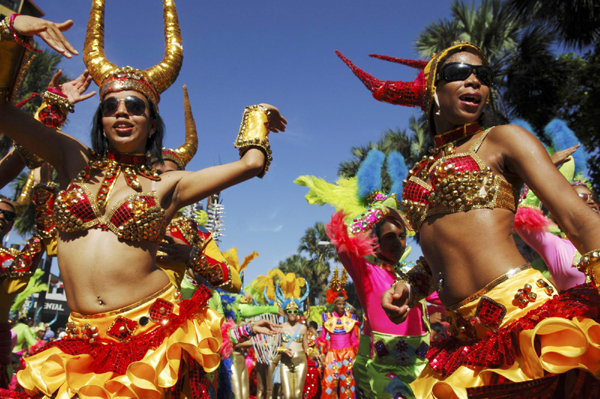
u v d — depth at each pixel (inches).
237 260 197.8
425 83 96.5
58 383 82.4
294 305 358.9
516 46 544.1
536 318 70.2
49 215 114.0
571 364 66.0
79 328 88.2
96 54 108.3
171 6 118.3
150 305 89.4
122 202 91.0
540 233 119.2
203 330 87.8
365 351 173.3
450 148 88.7
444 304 86.4
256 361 373.1
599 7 478.9
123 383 78.4
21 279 117.2
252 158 98.8
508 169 83.2
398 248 167.6
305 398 385.1
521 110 525.0
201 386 91.0
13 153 117.1
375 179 176.7
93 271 88.4
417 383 86.2
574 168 155.8
